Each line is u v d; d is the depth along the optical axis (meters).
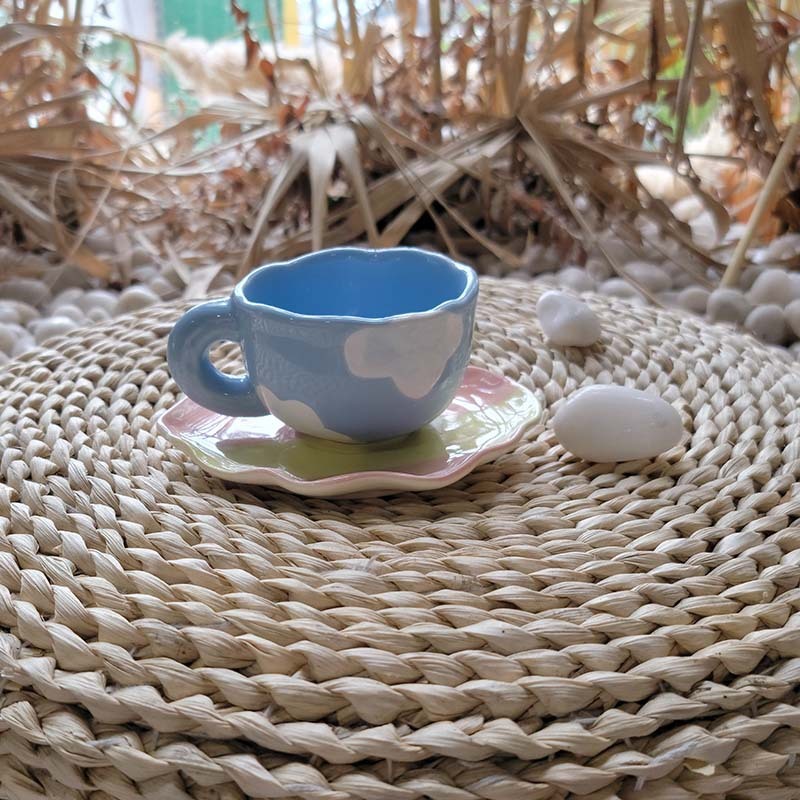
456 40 0.84
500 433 0.42
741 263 0.74
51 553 0.36
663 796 0.29
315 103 0.85
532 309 0.58
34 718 0.31
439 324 0.37
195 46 0.92
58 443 0.42
